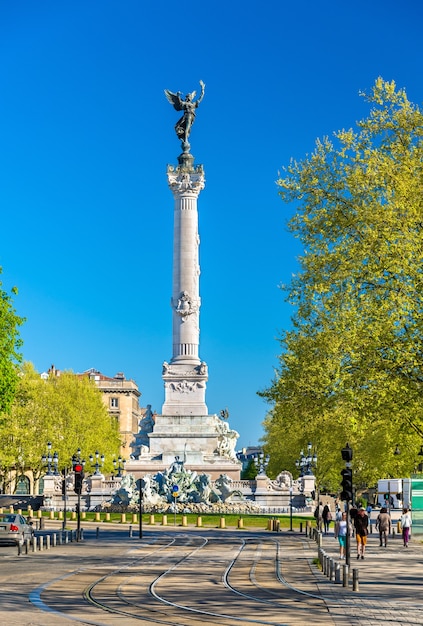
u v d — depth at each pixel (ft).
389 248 165.27
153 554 165.89
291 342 199.72
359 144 185.37
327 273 185.47
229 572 131.54
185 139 405.39
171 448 377.91
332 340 182.70
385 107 183.73
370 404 167.73
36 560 152.15
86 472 483.51
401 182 169.07
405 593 105.60
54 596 101.91
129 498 337.93
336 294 182.19
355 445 308.60
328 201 187.32
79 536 207.51
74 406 478.18
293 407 193.36
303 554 166.20
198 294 392.88
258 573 130.21
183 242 390.83
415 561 151.12
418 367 164.45
